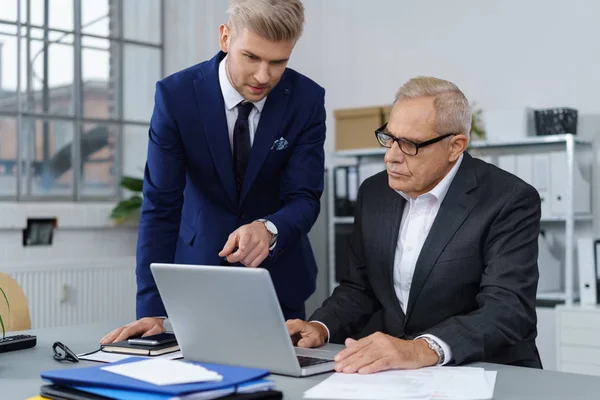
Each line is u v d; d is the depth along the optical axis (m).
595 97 4.25
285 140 2.18
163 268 1.57
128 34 5.26
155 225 2.17
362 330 2.19
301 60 5.41
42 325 4.55
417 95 1.91
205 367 1.43
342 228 4.93
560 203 4.03
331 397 1.35
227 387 1.30
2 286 2.48
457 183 1.99
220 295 1.51
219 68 2.15
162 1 5.41
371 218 2.15
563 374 1.57
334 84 5.31
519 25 4.51
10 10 4.71
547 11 4.41
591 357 3.73
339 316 2.10
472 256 1.93
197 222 2.26
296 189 2.21
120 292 4.95
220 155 2.15
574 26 4.31
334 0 5.29
